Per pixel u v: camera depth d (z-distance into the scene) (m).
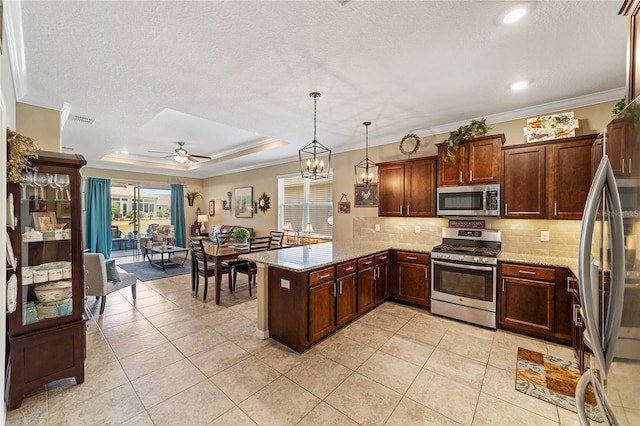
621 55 2.21
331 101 3.14
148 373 2.31
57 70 2.44
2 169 1.49
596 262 1.14
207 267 4.26
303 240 6.09
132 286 4.10
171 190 8.97
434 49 2.15
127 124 3.91
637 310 0.78
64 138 4.64
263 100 3.12
